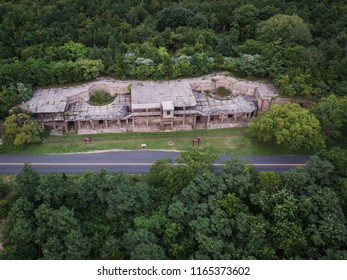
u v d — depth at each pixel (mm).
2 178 78750
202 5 139375
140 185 70375
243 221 63781
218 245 60375
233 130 96312
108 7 134000
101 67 103188
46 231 64125
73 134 93750
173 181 70562
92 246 64625
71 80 101188
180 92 99188
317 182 72062
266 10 130000
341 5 133875
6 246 64312
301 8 135875
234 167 72375
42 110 90375
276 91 99375
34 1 134125
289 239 60219
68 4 131750
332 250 59625
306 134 83312
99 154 87375
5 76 94812
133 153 88000
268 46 109438
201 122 99250
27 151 87188
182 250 61875
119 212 67500
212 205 66250
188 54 110188
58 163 83938
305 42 112562
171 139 93188
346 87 93812
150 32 121688
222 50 112000
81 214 70875
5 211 69188
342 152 75625
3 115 90562
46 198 67375
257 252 61344
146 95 97312
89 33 115875
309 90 93438
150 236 63156
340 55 105000
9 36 115500
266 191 70062
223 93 104312
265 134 87000
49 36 114312
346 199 67625
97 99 99875
